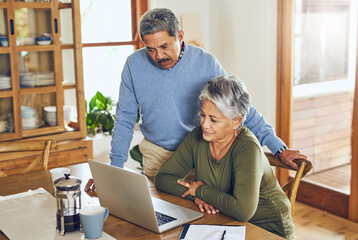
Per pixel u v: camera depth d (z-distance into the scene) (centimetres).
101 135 388
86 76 388
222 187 176
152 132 213
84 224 142
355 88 316
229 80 167
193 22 394
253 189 159
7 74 302
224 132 169
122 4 391
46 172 216
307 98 351
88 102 394
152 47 184
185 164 189
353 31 317
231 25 391
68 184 144
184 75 202
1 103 304
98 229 143
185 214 162
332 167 342
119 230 151
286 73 359
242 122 171
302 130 361
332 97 334
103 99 382
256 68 375
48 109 320
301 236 310
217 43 409
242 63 387
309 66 346
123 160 210
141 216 151
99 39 387
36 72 311
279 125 371
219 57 409
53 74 317
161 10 180
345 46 322
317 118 348
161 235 147
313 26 340
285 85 361
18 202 175
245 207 156
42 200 177
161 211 165
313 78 344
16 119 308
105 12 385
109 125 377
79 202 148
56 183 145
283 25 355
